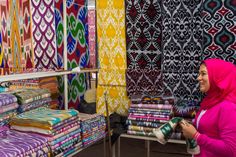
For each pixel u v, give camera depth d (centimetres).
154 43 282
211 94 174
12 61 261
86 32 342
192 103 266
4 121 190
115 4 291
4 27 249
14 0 265
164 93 280
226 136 155
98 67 308
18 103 205
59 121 187
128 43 290
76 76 333
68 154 197
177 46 268
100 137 239
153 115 262
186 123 177
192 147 182
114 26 294
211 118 167
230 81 169
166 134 182
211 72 170
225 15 240
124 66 296
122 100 298
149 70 285
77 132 208
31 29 296
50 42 300
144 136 260
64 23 278
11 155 149
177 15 264
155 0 276
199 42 260
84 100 322
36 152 166
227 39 242
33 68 292
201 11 252
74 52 323
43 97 227
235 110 157
